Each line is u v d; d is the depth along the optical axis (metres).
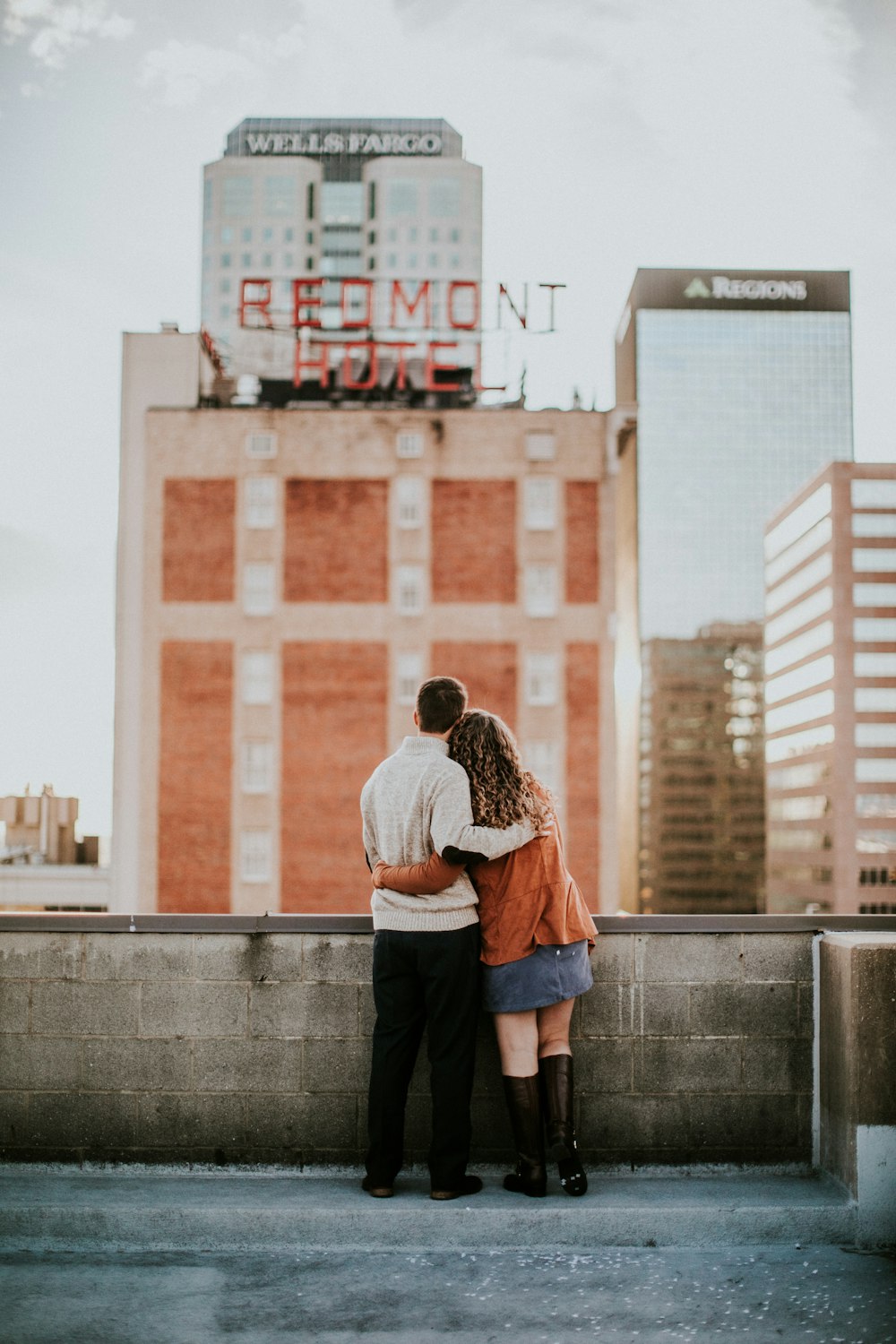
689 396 175.50
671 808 175.38
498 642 47.28
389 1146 4.38
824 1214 4.30
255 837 47.00
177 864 46.91
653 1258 4.14
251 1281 3.93
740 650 176.25
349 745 47.25
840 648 110.56
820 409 174.88
